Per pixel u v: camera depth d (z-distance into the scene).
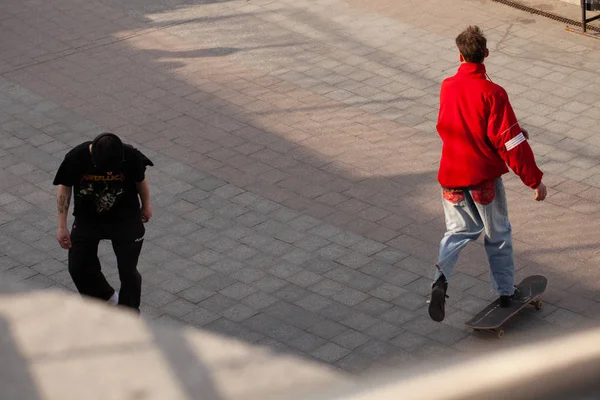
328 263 13.92
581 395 2.87
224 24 24.27
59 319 5.40
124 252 11.57
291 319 12.44
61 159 17.77
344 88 20.56
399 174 16.77
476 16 24.31
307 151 17.77
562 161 17.06
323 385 3.28
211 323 12.36
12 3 25.86
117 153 10.96
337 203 15.81
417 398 2.97
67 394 4.61
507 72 21.06
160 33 23.80
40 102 20.22
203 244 14.59
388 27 23.80
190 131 18.75
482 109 10.96
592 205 15.47
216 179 16.78
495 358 2.99
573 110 19.22
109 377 4.52
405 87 20.53
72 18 24.86
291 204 15.81
